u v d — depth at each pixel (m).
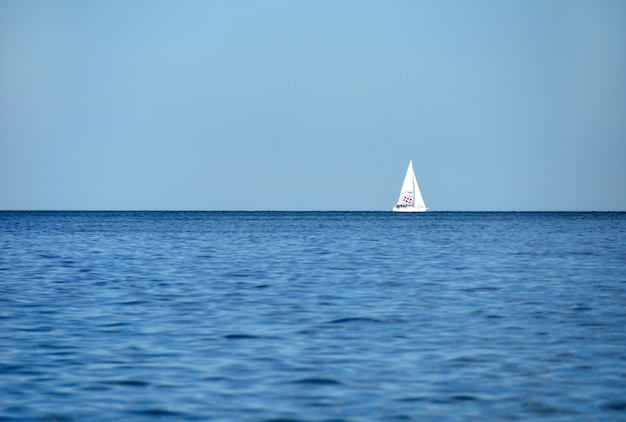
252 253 185.25
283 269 139.25
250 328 73.75
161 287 109.44
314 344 65.50
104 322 77.56
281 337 68.81
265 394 49.25
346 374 54.44
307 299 96.12
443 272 133.12
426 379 52.97
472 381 52.44
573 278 122.50
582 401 47.50
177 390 50.22
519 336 69.44
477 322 77.56
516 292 103.56
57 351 62.50
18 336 69.38
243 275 127.44
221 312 84.62
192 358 59.75
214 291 104.62
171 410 45.81
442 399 48.03
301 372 55.00
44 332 71.50
